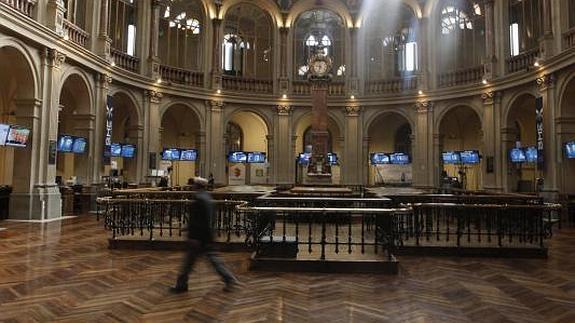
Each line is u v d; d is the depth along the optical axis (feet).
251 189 44.60
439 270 21.31
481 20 62.23
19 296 16.06
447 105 64.08
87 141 48.34
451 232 31.01
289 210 21.20
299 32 74.23
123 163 63.77
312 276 19.71
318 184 52.26
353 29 71.77
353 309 14.96
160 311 14.53
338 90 71.82
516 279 19.53
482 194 36.40
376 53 73.41
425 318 14.08
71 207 46.29
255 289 17.40
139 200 26.68
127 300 15.72
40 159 39.60
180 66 68.33
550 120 45.65
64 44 42.04
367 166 70.44
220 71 69.21
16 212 38.70
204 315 14.17
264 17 73.56
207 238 17.19
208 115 67.87
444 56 66.54
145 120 60.23
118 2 56.85
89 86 48.42
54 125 41.24
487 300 16.16
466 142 73.41
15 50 36.37
